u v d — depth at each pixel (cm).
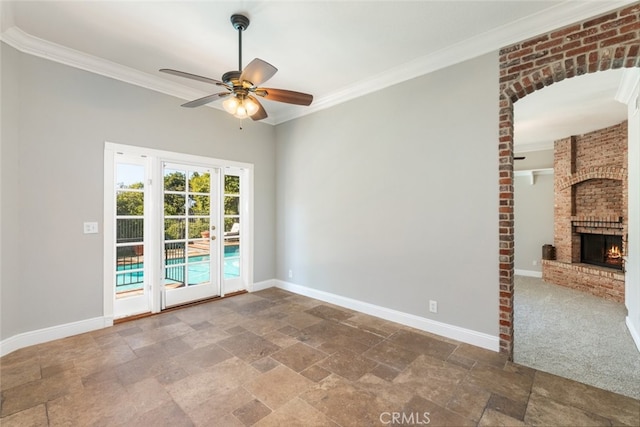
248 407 185
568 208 566
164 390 202
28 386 206
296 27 250
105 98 315
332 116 397
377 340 283
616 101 392
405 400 193
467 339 277
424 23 244
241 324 323
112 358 246
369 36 263
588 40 218
